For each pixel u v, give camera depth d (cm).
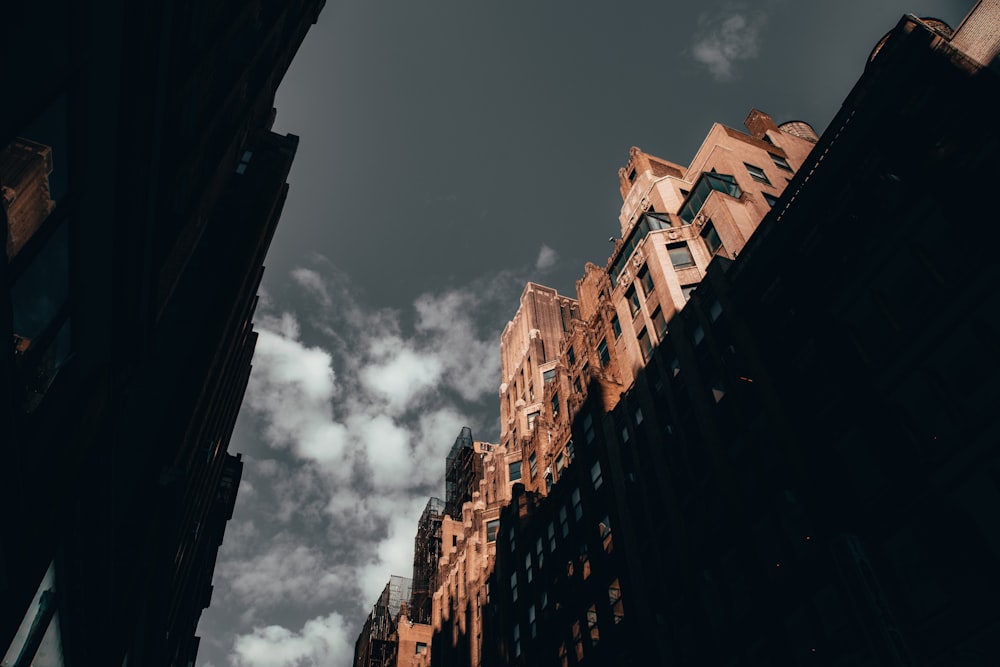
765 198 4191
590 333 5128
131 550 2884
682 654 2952
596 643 3738
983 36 2220
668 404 3622
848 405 2378
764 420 2800
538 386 7738
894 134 2414
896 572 2042
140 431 3469
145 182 1691
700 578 2956
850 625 2122
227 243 4591
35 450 1395
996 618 1731
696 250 4066
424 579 9612
